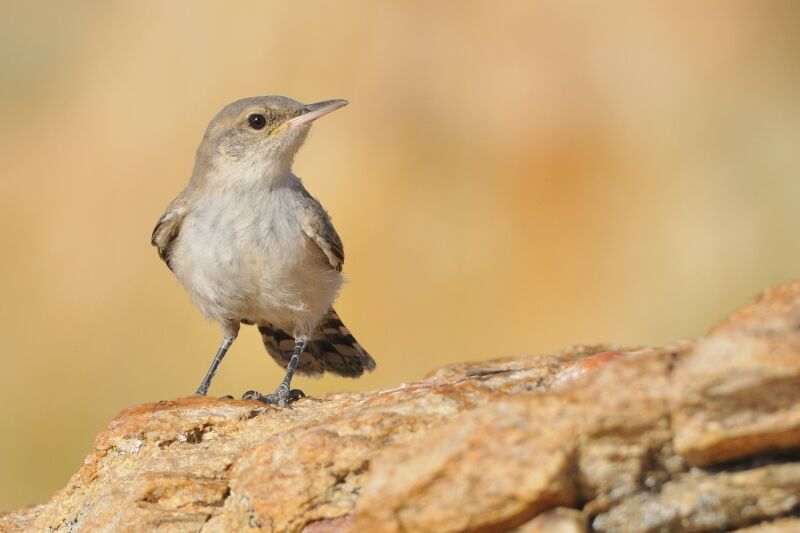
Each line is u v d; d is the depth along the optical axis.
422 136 16.30
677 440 5.01
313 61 16.98
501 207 15.87
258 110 8.93
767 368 4.84
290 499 5.87
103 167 16.64
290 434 6.15
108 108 17.16
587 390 5.18
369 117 16.42
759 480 4.95
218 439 7.09
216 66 17.17
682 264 15.38
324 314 9.23
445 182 16.00
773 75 16.50
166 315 15.29
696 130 16.23
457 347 15.08
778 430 4.86
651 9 16.89
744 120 16.25
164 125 16.84
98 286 15.68
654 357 5.19
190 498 6.44
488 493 5.14
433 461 5.23
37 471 14.59
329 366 10.00
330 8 17.08
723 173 15.92
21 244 16.00
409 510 5.24
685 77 16.62
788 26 16.77
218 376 14.55
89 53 17.70
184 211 8.95
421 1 17.12
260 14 17.06
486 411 5.29
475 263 15.48
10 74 17.41
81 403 14.86
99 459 7.11
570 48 16.89
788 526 4.87
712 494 5.00
